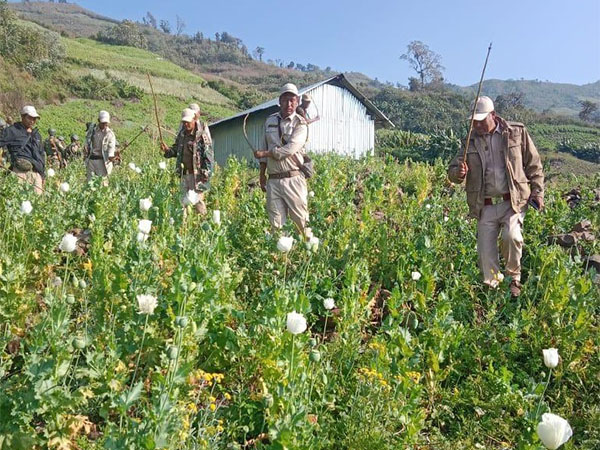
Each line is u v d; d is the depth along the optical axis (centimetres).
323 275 541
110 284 422
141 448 265
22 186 758
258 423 349
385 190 1103
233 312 419
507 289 554
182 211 677
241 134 2925
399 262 602
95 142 1041
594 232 788
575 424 409
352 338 434
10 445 279
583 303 484
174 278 384
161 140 848
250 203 768
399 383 355
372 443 333
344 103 2923
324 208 829
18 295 409
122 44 9750
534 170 579
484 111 561
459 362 451
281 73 12850
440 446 365
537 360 467
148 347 375
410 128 7594
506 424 382
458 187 1150
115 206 732
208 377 354
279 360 357
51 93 4516
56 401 287
